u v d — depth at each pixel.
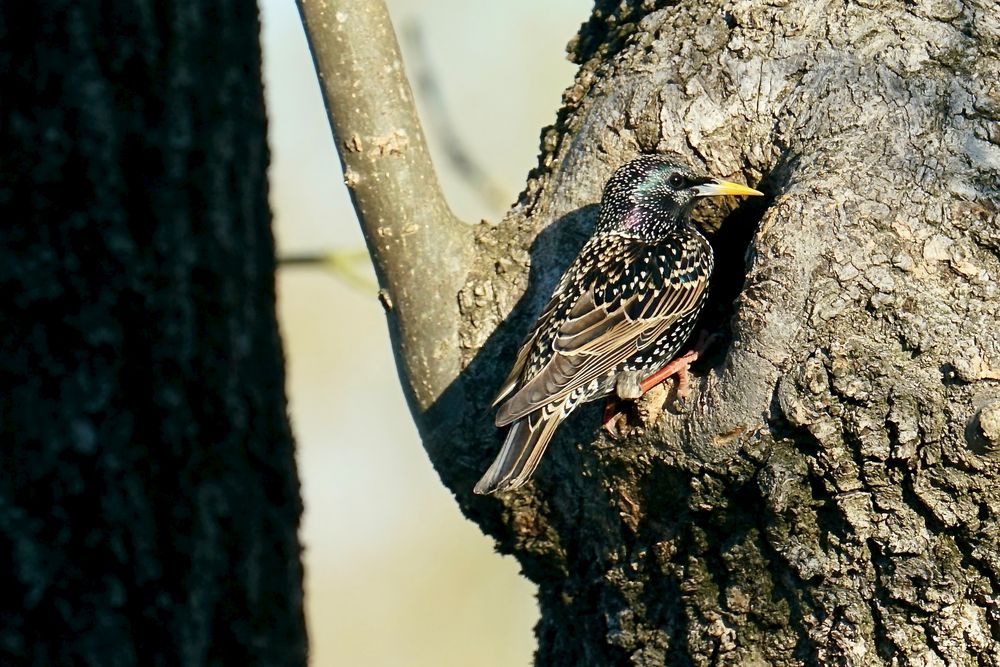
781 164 10.07
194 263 4.70
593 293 10.51
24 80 4.49
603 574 10.27
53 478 4.51
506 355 10.65
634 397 9.73
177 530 4.68
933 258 8.88
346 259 12.09
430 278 10.71
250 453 4.89
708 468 9.26
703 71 10.48
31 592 4.48
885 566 8.67
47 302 4.51
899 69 9.70
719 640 9.47
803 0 10.30
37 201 4.49
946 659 8.58
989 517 8.38
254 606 4.86
